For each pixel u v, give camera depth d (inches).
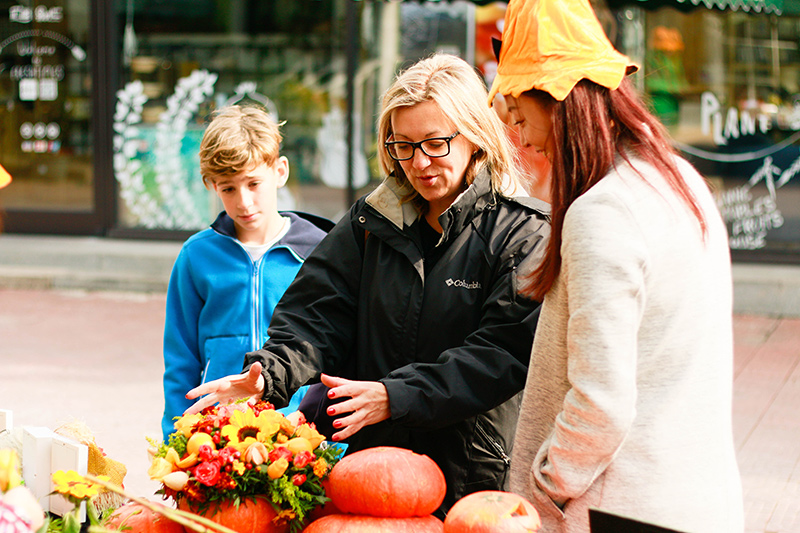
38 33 358.6
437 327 79.3
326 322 83.6
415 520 65.4
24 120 364.8
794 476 162.9
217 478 63.4
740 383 222.2
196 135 353.4
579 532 61.8
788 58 313.0
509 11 65.4
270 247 103.0
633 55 315.0
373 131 339.3
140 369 229.1
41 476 70.9
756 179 319.0
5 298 312.8
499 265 78.0
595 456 59.7
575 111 61.2
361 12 331.9
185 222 359.9
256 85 344.2
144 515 67.4
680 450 59.7
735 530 62.1
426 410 72.6
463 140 77.2
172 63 350.0
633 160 61.6
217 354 100.7
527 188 89.4
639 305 58.9
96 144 360.2
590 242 58.9
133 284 325.7
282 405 77.7
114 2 349.4
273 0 338.3
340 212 344.8
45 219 367.9
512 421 81.7
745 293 296.0
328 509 69.7
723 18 312.5
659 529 53.9
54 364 231.8
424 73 76.9
